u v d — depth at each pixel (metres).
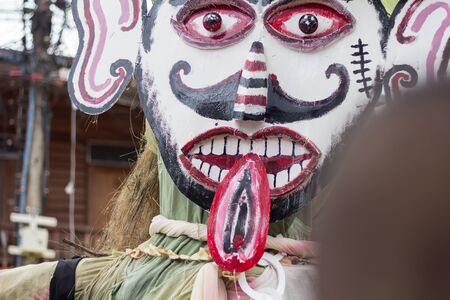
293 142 1.67
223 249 1.60
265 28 1.70
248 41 1.71
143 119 2.00
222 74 1.71
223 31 1.72
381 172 0.75
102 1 1.82
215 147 1.70
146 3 1.80
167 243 1.75
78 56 1.81
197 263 1.69
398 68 1.67
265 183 1.64
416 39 1.68
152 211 1.96
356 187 0.76
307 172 1.66
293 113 1.67
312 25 1.68
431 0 1.69
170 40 1.75
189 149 1.70
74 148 9.46
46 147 7.89
